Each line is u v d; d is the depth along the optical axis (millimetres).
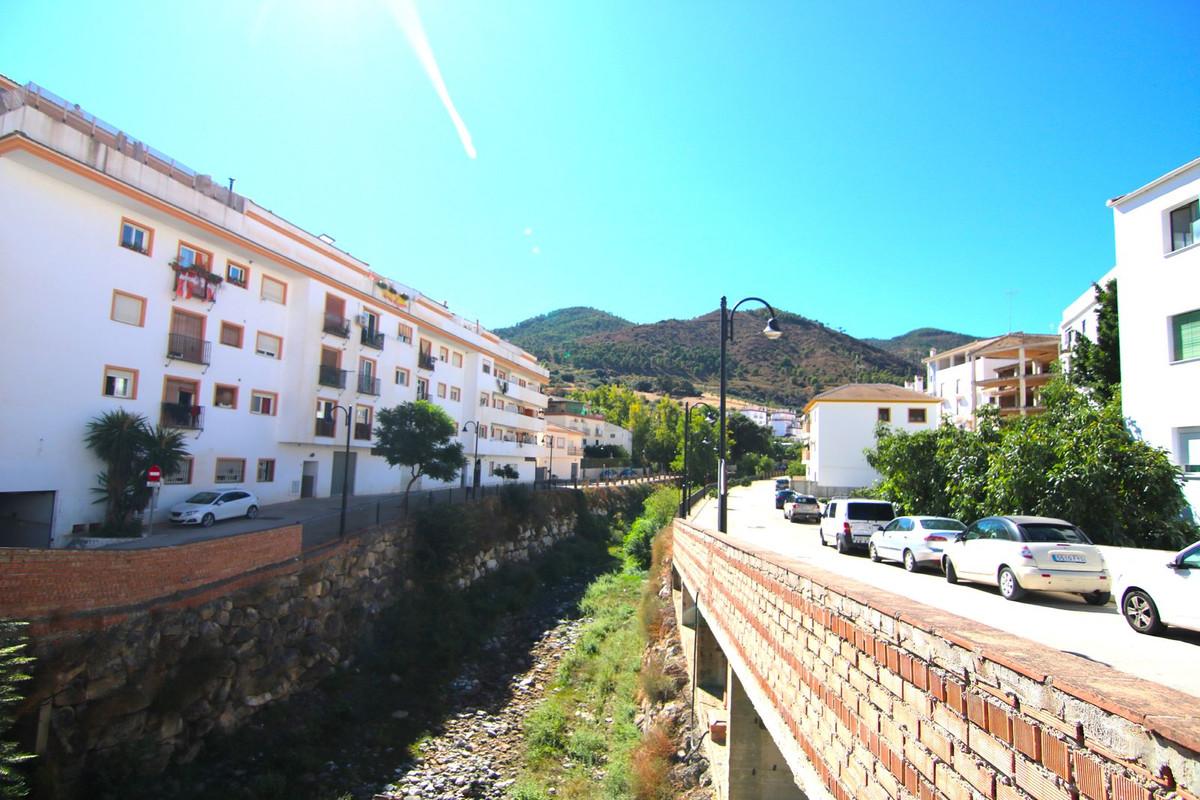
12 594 10953
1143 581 9055
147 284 24656
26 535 21000
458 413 49375
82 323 22250
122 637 12781
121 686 12633
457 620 25312
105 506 22406
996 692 3180
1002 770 3105
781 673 7074
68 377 21781
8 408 20062
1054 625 9695
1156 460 17281
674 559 22406
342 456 36906
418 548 27406
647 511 47781
